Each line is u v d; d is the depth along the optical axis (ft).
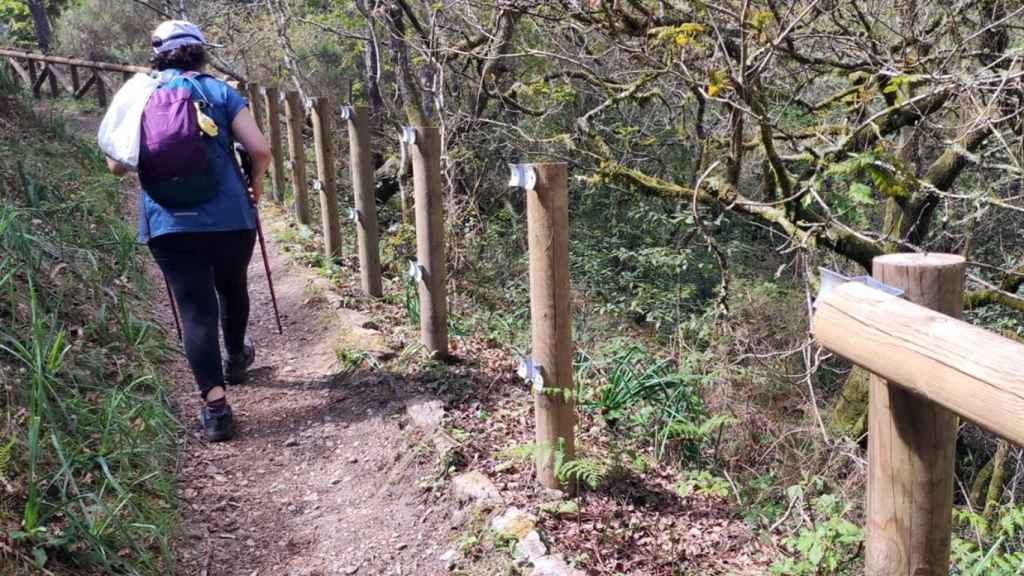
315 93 38.22
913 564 5.78
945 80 13.21
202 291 11.64
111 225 19.45
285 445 12.05
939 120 18.30
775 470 13.74
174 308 12.67
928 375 4.71
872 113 17.15
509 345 16.24
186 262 11.49
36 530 7.76
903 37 15.02
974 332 4.59
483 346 15.80
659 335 22.49
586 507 10.15
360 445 11.93
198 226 11.14
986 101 14.48
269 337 16.39
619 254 25.68
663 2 15.62
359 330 15.56
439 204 13.75
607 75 22.35
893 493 5.72
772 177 16.34
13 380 9.93
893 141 19.49
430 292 14.01
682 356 17.25
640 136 26.40
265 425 12.63
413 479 10.82
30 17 71.72
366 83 34.04
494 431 11.91
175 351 14.64
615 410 13.12
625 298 24.79
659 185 16.98
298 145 24.34
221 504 10.54
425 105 24.77
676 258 23.58
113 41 59.26
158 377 12.99
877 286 5.56
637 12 17.88
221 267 12.10
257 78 41.32
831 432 15.56
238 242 11.75
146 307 16.16
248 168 12.16
